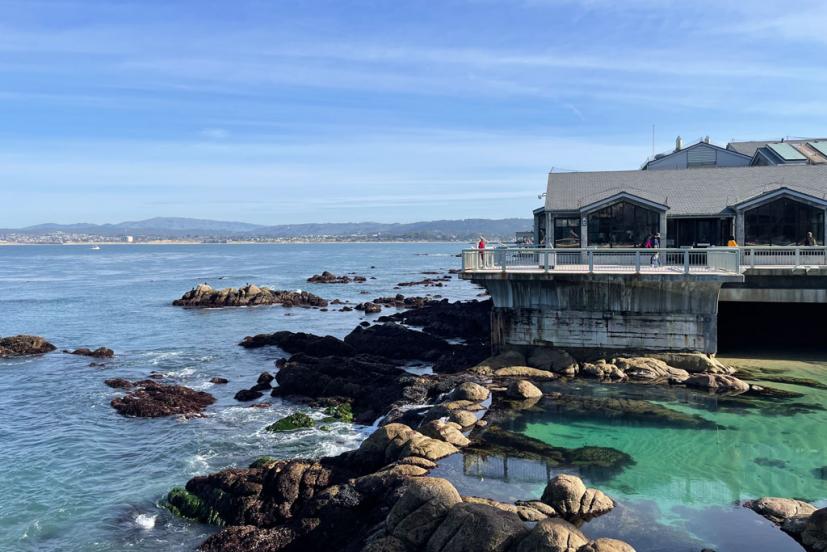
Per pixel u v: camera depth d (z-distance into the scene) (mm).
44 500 19312
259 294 68875
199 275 115625
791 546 13469
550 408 23578
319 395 29016
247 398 29203
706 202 37562
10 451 23281
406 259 189000
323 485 17266
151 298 74812
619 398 24797
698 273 27203
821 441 20312
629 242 36375
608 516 14773
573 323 29312
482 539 12398
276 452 22375
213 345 43531
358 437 23688
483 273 29375
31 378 33969
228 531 16047
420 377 28766
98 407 28297
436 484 14047
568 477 15469
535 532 12164
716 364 27234
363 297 77000
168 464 21703
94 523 17859
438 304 60625
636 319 28469
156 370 35812
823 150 51719
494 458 18594
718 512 15195
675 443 20125
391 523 13656
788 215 35125
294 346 40719
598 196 39344
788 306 36594
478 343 39594
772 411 23234
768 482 17141
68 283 97188
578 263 31844
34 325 53812
